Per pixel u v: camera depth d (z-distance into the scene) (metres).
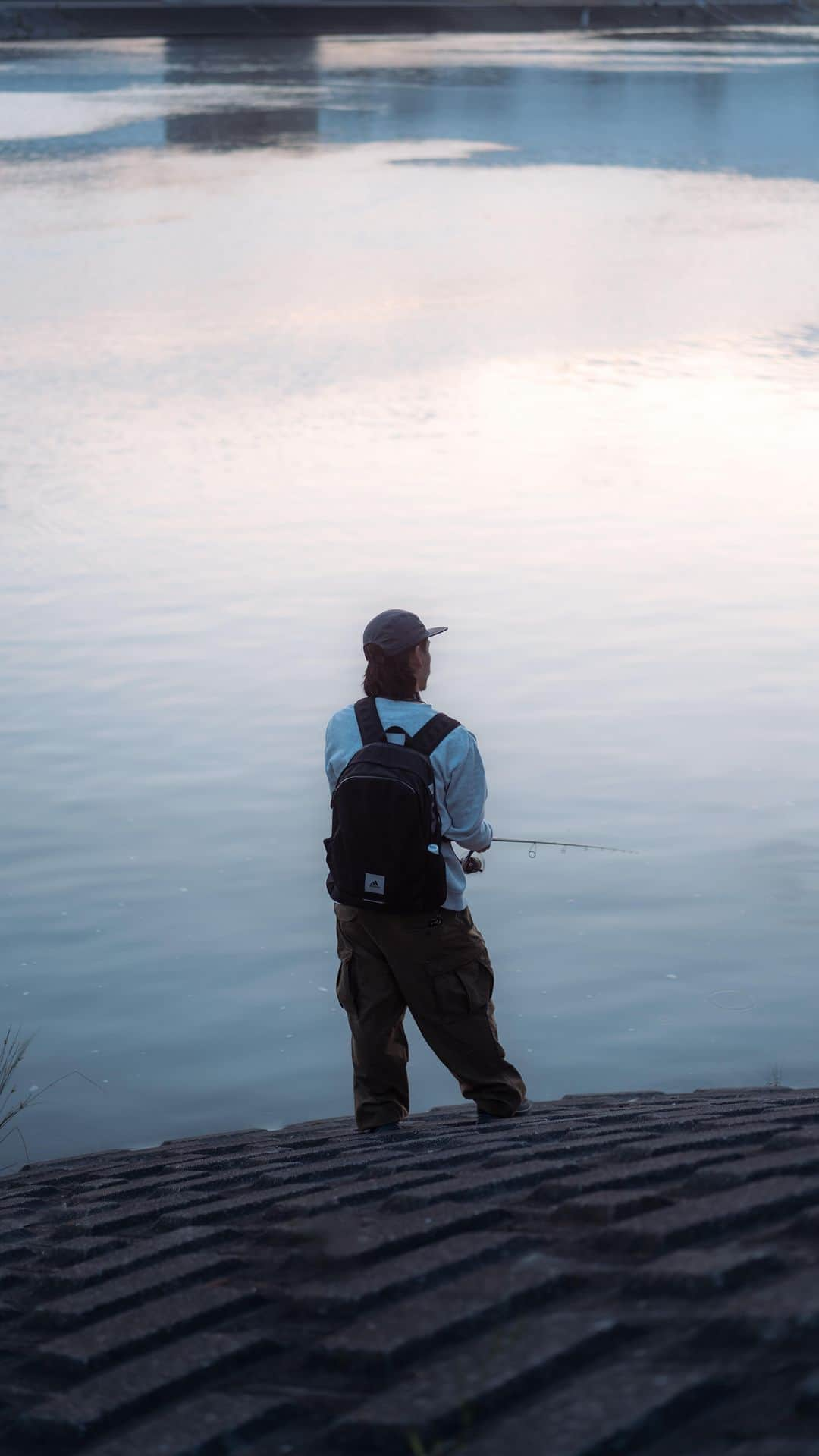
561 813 12.57
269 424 28.20
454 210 59.41
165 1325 2.48
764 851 11.85
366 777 4.63
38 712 14.85
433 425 28.30
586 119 92.81
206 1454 2.03
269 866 11.70
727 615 17.80
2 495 23.33
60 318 39.09
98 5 142.62
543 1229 2.69
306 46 137.00
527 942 10.45
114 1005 9.67
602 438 27.34
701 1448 1.78
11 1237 3.63
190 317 39.44
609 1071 8.80
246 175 68.31
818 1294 2.04
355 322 38.94
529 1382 2.04
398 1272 2.52
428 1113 5.97
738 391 31.31
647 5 168.38
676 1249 2.41
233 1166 4.50
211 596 18.59
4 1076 8.58
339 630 17.41
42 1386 2.35
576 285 44.88
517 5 161.25
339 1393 2.17
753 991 9.73
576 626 17.39
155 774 13.44
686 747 13.91
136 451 26.14
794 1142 3.08
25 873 11.52
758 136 87.88
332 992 9.91
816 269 47.81
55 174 68.12
